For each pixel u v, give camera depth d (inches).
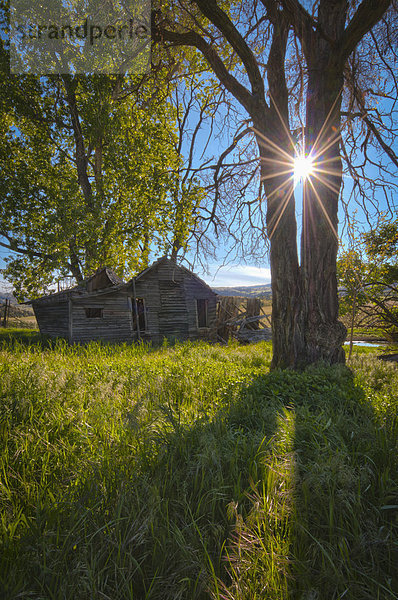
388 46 347.9
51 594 65.8
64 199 823.7
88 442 121.7
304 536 81.8
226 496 95.3
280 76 321.4
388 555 81.0
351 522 87.5
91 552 74.4
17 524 81.4
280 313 317.1
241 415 163.5
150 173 972.6
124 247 1016.9
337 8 306.5
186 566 73.0
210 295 1000.2
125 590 69.3
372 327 602.5
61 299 779.4
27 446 114.4
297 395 204.1
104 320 762.2
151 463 110.3
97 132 911.0
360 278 482.0
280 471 104.3
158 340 844.0
